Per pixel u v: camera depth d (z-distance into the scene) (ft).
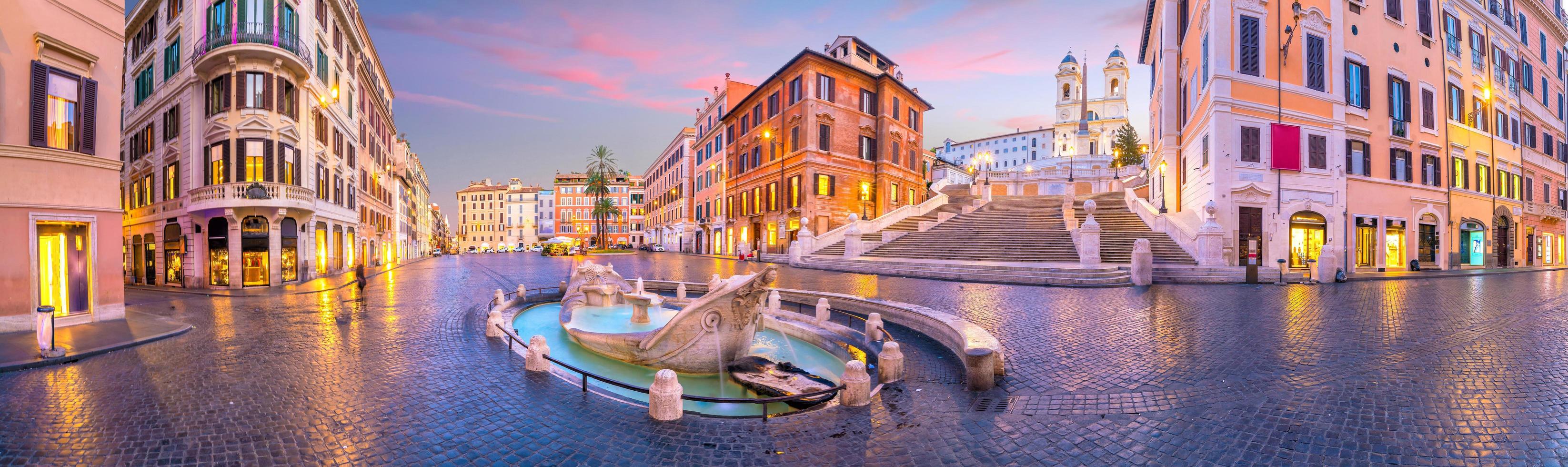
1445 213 93.35
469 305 51.21
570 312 43.93
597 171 270.46
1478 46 103.81
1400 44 89.97
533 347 25.71
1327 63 81.46
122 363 27.04
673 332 28.17
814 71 133.08
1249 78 77.00
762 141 153.99
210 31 71.82
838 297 43.57
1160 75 109.29
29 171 36.94
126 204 93.91
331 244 92.99
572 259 170.30
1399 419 16.92
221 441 16.94
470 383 23.53
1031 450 15.90
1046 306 43.06
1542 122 120.98
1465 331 31.09
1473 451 14.60
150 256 84.94
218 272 73.41
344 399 21.17
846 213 138.00
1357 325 33.55
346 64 104.94
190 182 74.84
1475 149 100.27
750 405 22.75
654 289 63.16
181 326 37.09
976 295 50.67
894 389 22.17
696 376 28.12
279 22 74.43
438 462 15.53
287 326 38.27
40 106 37.73
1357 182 82.23
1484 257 99.91
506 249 376.07
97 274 39.88
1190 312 39.50
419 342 32.58
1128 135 257.55
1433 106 93.30
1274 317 36.96
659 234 285.43
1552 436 15.46
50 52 38.55
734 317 28.50
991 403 20.11
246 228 72.28
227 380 23.84
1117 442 16.16
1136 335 31.04
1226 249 74.28
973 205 123.13
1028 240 87.66
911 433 17.34
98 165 40.42
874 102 147.43
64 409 19.80
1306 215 78.33
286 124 74.84
